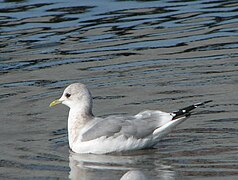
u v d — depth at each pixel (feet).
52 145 49.01
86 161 46.06
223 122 51.78
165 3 80.43
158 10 77.82
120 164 45.34
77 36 71.15
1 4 80.94
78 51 67.46
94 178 42.88
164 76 61.16
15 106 56.18
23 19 75.97
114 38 70.28
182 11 77.36
